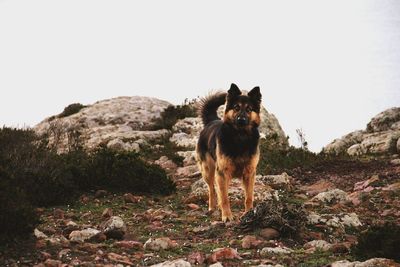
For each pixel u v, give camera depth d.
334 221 9.45
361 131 20.39
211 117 12.46
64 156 13.20
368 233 7.79
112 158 12.70
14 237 7.59
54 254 7.40
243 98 10.13
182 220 9.95
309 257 7.62
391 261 6.85
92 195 11.80
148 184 12.41
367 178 13.96
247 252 7.86
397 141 17.14
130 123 21.44
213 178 11.25
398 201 11.45
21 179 10.80
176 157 16.23
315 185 13.49
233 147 10.06
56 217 9.83
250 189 10.39
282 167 15.35
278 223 8.85
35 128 22.20
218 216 10.34
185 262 6.86
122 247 7.97
